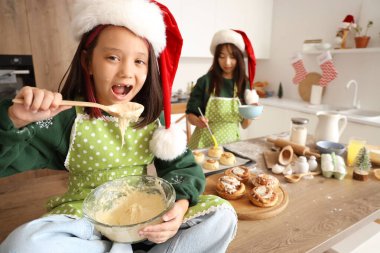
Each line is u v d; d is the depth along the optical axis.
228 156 1.26
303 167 1.11
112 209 0.72
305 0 3.01
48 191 1.26
